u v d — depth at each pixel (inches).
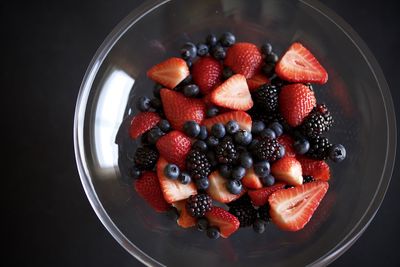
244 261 19.3
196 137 18.7
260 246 19.3
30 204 24.0
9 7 24.7
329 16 20.9
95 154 19.8
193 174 18.2
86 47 24.4
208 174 18.4
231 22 21.8
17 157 24.2
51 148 24.2
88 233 23.8
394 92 23.7
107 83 20.4
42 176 24.1
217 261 19.3
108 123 20.1
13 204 24.0
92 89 20.2
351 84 20.4
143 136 19.3
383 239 23.3
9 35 24.6
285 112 19.0
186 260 19.3
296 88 18.9
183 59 20.0
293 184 18.5
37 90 24.4
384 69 23.8
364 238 23.3
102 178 19.7
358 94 20.3
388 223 23.3
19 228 23.9
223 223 18.1
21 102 24.4
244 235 19.4
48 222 23.9
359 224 19.1
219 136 18.5
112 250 23.7
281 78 19.7
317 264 18.7
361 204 19.4
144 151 18.7
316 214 19.2
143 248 19.4
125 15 24.4
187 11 21.5
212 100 18.8
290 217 18.4
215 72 19.8
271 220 18.7
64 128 24.3
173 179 18.3
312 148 18.8
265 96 18.7
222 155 18.2
